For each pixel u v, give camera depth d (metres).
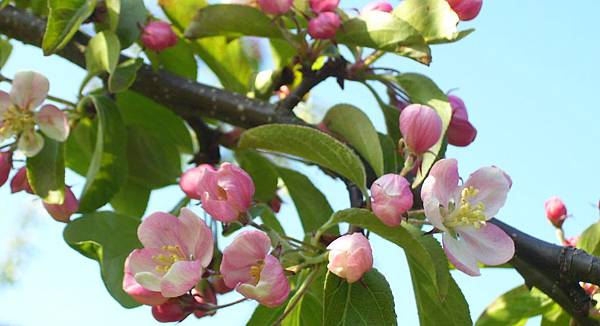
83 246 1.00
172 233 0.92
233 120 1.04
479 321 1.04
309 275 0.92
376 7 1.02
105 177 1.04
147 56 1.07
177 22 1.07
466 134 1.03
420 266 0.94
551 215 1.06
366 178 0.97
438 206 0.90
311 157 0.94
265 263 0.89
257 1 1.02
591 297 1.00
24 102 1.00
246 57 1.09
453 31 0.99
